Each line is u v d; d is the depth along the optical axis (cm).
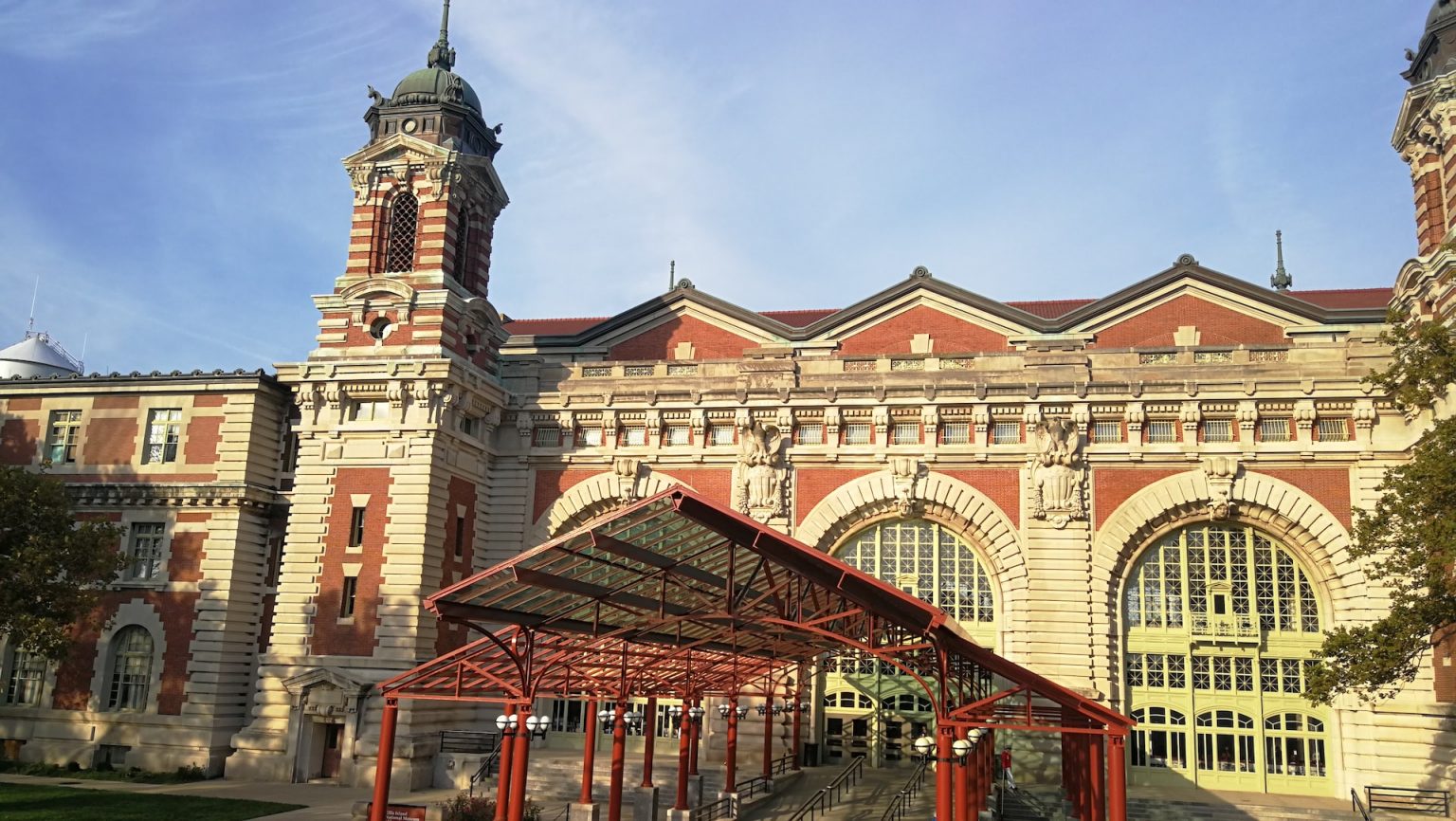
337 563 4578
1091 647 4303
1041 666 4294
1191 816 3831
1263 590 4366
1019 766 4272
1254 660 4325
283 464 5162
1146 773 4306
